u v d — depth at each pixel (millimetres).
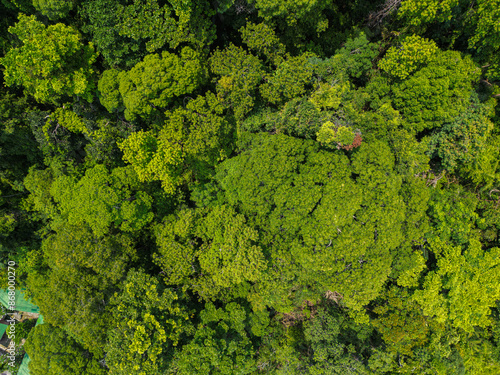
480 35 20156
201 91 21531
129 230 21141
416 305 21125
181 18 18000
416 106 20062
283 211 17812
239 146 20688
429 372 20766
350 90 21938
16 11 19219
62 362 19672
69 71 18062
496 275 21422
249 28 19969
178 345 20578
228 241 19375
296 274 19688
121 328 18547
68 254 19328
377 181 17438
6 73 17516
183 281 21781
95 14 17406
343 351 21562
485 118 20734
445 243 21172
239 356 20766
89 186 19062
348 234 16703
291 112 19406
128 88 17953
